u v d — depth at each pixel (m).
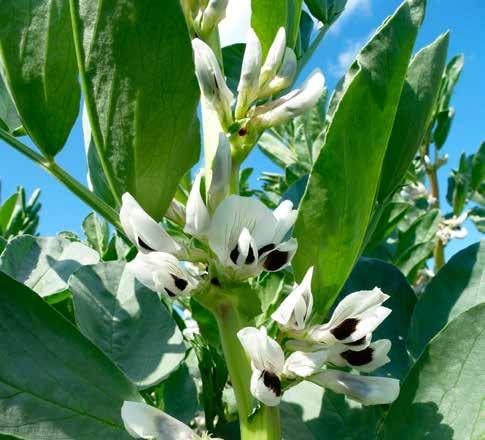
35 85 0.14
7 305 0.12
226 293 0.13
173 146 0.13
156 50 0.12
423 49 0.16
